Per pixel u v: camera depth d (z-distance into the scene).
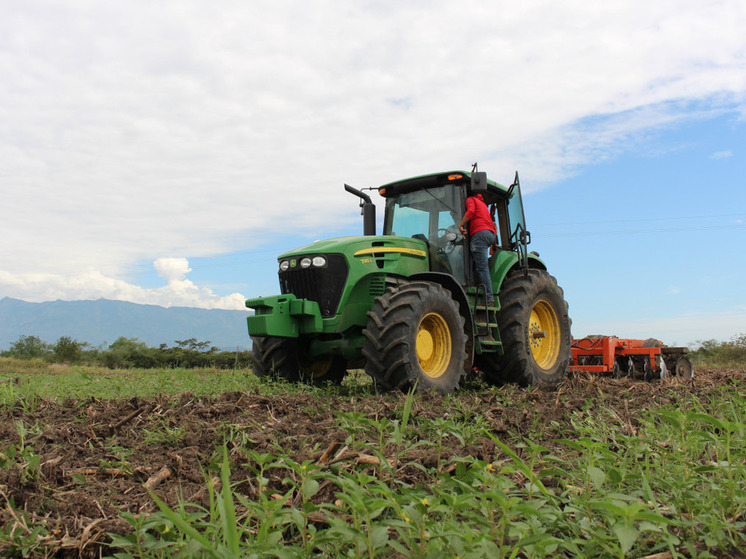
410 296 5.77
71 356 32.00
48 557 1.77
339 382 7.25
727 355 21.02
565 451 3.16
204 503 2.29
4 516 2.04
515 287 7.13
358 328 6.30
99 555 1.81
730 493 1.91
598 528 1.67
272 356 6.57
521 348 6.94
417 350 5.87
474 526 1.67
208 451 3.05
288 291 6.39
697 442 2.80
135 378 6.66
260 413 4.08
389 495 1.60
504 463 2.82
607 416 4.14
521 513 1.46
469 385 7.33
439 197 6.95
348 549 1.61
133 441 3.32
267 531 1.49
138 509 2.20
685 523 1.73
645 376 10.42
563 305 7.94
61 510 2.15
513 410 4.39
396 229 7.21
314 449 2.71
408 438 3.31
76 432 3.40
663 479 2.17
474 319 6.72
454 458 1.93
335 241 6.38
